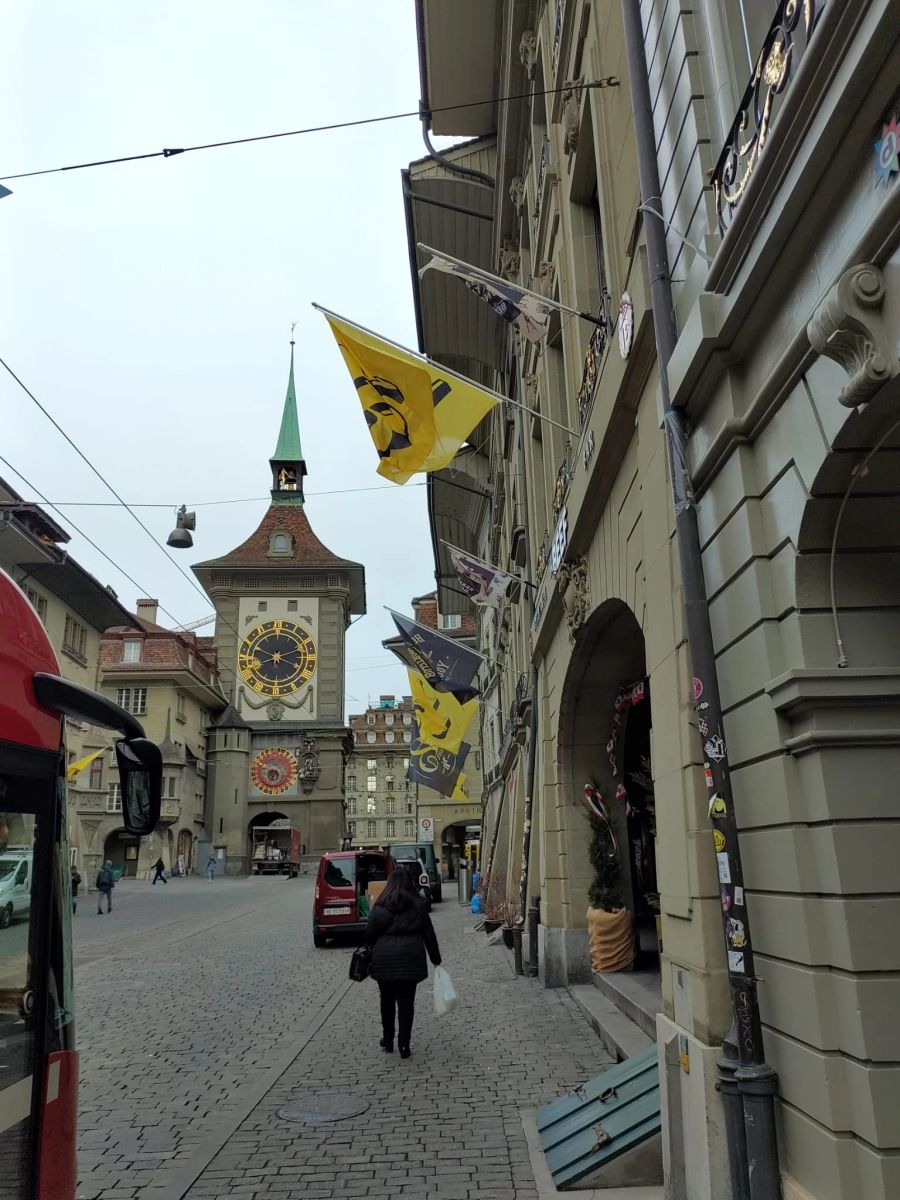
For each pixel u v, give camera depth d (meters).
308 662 58.56
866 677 3.65
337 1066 7.64
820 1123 3.54
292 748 57.16
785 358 3.74
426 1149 5.54
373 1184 5.01
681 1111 4.71
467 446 27.94
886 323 2.95
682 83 5.14
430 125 17.50
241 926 21.86
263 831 59.41
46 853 3.43
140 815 3.65
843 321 2.98
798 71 3.17
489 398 7.71
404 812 107.94
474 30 15.04
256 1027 9.45
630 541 6.64
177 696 51.28
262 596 59.66
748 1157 3.88
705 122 4.90
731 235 3.96
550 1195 4.83
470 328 21.38
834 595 3.84
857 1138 3.38
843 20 2.91
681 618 5.09
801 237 3.58
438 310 20.95
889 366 2.91
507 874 17.64
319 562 59.69
